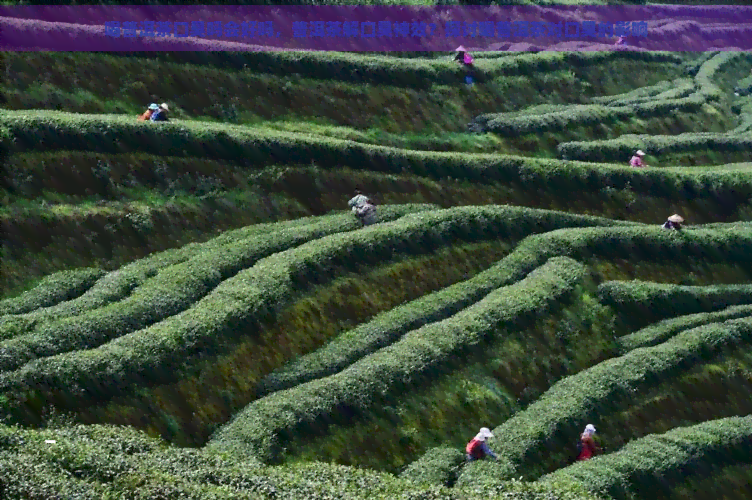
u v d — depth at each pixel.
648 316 49.41
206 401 37.59
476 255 50.69
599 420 41.44
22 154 47.44
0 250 43.81
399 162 56.94
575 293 48.19
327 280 44.81
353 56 67.25
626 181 61.28
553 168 60.09
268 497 29.31
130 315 40.12
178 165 50.97
